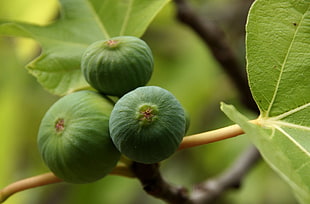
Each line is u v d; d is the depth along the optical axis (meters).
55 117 0.56
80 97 0.57
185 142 0.56
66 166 0.56
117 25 0.64
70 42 0.64
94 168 0.56
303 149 0.55
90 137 0.56
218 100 0.90
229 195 0.92
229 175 0.76
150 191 0.60
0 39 0.83
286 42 0.57
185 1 0.77
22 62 0.85
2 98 0.82
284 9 0.57
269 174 0.93
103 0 0.64
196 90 0.89
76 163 0.56
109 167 0.56
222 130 0.56
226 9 0.95
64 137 0.56
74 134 0.56
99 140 0.56
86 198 0.83
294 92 0.56
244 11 0.94
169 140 0.54
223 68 0.77
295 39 0.57
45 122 0.57
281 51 0.57
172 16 0.86
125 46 0.57
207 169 0.92
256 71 0.57
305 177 0.54
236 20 0.94
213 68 0.89
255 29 0.57
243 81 0.77
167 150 0.54
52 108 0.57
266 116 0.57
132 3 0.64
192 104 0.88
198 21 0.77
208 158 0.92
